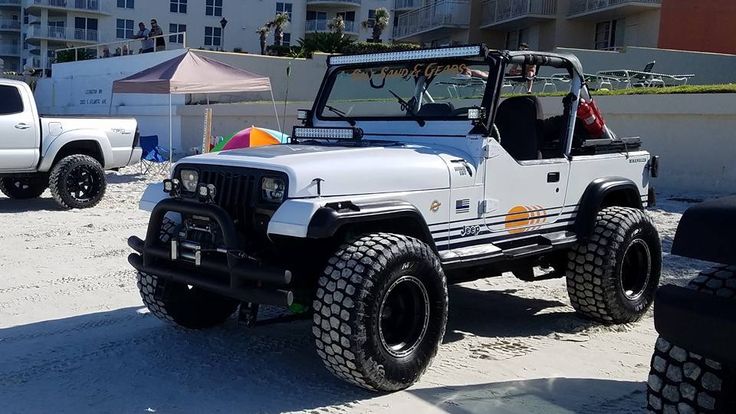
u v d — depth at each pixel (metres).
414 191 4.40
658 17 24.19
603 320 5.64
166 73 17.14
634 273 5.81
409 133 5.14
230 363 4.68
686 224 2.76
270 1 63.03
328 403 4.05
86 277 7.02
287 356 4.81
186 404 4.04
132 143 12.53
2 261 7.70
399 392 4.21
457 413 3.96
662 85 18.97
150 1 62.78
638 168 6.12
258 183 4.12
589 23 27.30
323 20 64.19
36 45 65.56
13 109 11.06
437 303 4.25
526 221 5.14
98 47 36.84
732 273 2.86
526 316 5.98
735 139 13.15
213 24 62.28
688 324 2.75
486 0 30.05
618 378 4.61
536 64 5.21
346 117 5.54
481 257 4.68
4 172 11.14
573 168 5.46
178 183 4.49
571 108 5.56
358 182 4.17
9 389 4.25
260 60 28.77
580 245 5.50
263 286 4.08
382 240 4.04
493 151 4.86
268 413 3.91
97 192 11.91
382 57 5.38
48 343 5.07
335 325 3.84
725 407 2.82
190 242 4.30
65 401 4.09
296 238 4.24
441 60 5.11
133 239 4.73
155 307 5.04
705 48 24.34
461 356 4.93
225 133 24.38
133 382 4.36
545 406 4.11
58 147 11.47
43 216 10.84
